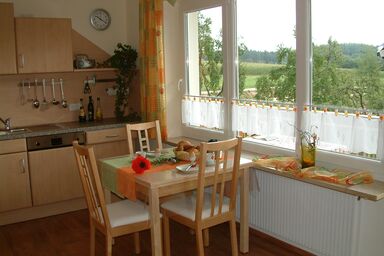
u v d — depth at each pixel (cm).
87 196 286
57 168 414
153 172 283
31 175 402
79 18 472
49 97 463
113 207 297
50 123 466
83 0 472
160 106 425
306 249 302
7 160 388
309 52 304
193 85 429
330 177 272
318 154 307
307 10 300
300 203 299
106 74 495
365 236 267
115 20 495
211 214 281
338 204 273
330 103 295
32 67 414
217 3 379
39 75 455
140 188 278
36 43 414
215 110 396
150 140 451
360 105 277
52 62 424
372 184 266
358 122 275
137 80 489
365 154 281
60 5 459
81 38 476
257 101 348
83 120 470
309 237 297
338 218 274
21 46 407
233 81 372
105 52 492
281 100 331
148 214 285
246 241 318
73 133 420
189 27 424
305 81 306
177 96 446
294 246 313
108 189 313
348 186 263
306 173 286
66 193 421
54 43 423
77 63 452
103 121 471
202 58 411
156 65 420
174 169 289
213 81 399
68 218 411
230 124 380
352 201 263
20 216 406
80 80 479
